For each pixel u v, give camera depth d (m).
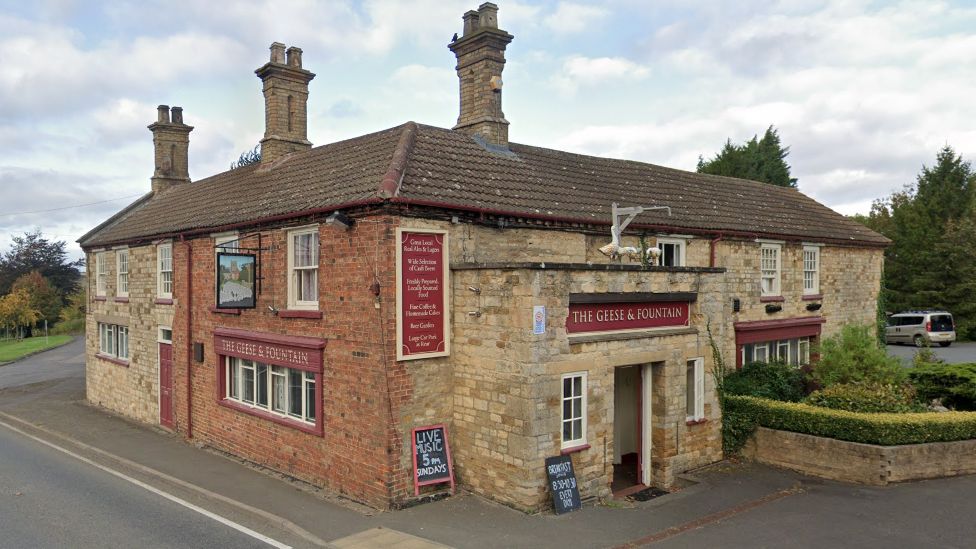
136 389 19.62
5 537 9.55
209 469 13.68
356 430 11.53
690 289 13.27
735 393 15.36
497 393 10.92
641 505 11.19
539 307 10.49
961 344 33.69
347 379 11.73
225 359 15.48
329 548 9.21
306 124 18.72
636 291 12.09
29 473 13.34
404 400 11.11
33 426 18.41
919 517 10.54
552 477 10.59
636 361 12.09
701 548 9.23
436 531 9.79
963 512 10.75
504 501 10.84
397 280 10.95
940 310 34.91
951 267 36.53
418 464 11.16
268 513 10.67
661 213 16.53
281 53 18.20
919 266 37.94
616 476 13.22
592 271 11.38
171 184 24.31
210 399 15.83
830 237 20.45
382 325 10.94
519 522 10.10
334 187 12.75
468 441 11.52
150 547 9.21
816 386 16.47
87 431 17.66
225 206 16.19
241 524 10.30
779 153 47.28
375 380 11.08
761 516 10.63
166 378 18.08
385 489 10.89
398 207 10.98
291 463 13.19
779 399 16.00
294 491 12.09
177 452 15.21
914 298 37.47
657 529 9.96
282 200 13.90
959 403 15.62
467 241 12.03
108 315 21.52
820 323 20.27
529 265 10.38
